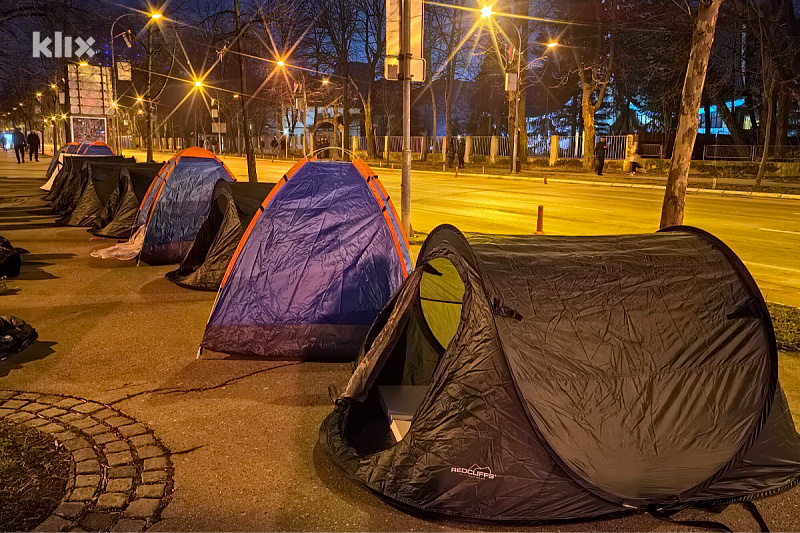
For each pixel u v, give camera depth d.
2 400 4.78
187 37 27.58
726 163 30.17
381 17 47.41
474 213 16.25
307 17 45.81
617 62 36.88
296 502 3.53
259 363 5.76
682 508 3.49
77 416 4.53
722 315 3.88
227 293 5.98
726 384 3.73
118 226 12.02
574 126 48.03
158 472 3.79
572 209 17.31
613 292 3.84
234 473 3.81
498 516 3.38
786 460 3.72
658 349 3.72
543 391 3.51
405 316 4.38
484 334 3.64
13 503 3.38
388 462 3.62
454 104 62.72
